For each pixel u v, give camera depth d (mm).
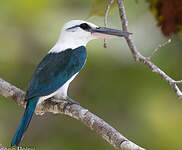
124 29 8180
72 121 12211
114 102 11742
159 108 11438
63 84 8898
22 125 8000
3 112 12273
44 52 12359
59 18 12367
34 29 12453
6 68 12328
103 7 8859
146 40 12250
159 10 8953
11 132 12211
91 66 11648
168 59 11930
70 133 12117
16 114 12352
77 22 9500
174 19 8719
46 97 8617
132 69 11641
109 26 11789
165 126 11250
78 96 12008
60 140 12047
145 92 11578
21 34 12523
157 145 11172
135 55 7773
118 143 6668
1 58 12391
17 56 12445
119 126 11594
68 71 9094
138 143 11297
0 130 12109
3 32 12977
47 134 12242
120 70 11688
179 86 11656
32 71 12367
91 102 11891
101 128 7055
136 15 12484
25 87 12250
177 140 11109
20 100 8531
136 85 11625
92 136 11898
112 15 11805
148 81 11602
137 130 11438
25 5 12250
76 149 11820
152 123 11359
